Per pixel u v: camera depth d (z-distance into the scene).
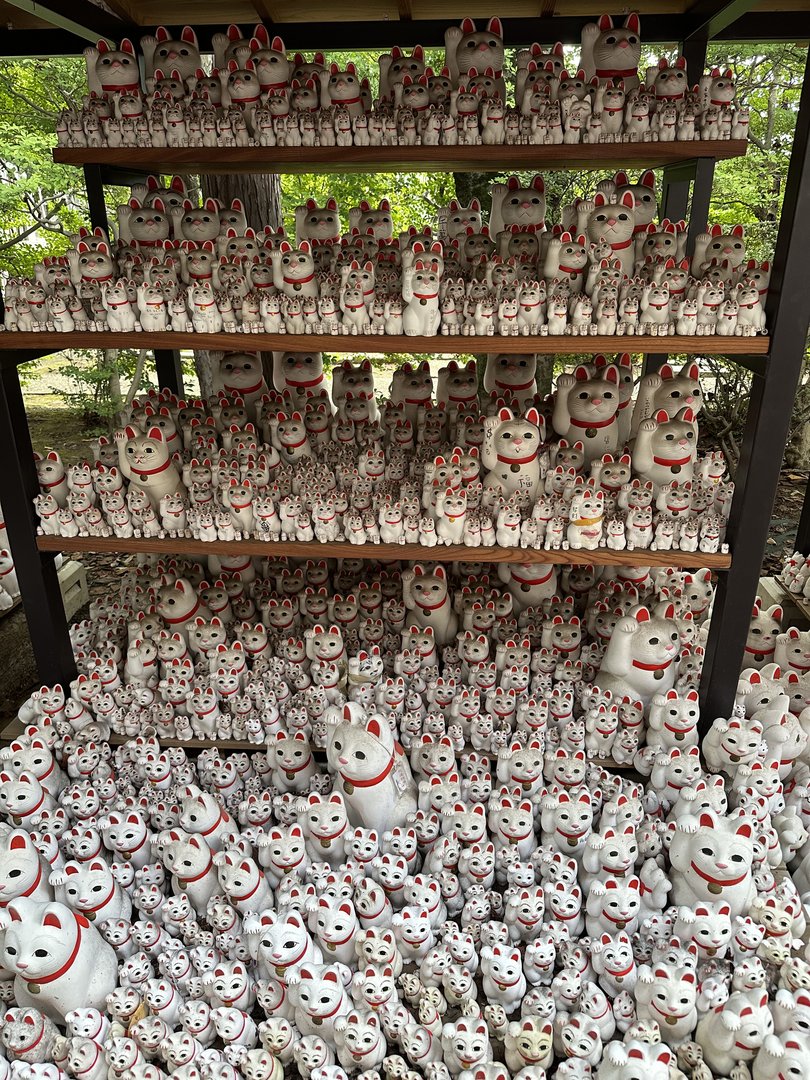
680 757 2.70
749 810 2.49
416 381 3.56
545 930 2.32
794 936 2.37
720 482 2.94
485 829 2.54
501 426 2.87
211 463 3.00
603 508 2.75
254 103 2.70
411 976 2.26
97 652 3.29
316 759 3.09
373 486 3.06
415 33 3.49
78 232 2.83
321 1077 2.00
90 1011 2.15
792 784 2.88
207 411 3.51
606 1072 1.96
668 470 2.87
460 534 2.82
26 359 2.81
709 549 2.71
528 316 2.54
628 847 2.42
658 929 2.31
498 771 2.75
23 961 2.08
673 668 2.97
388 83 2.91
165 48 2.91
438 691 2.98
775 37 3.41
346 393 3.50
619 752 2.89
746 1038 2.00
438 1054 2.15
